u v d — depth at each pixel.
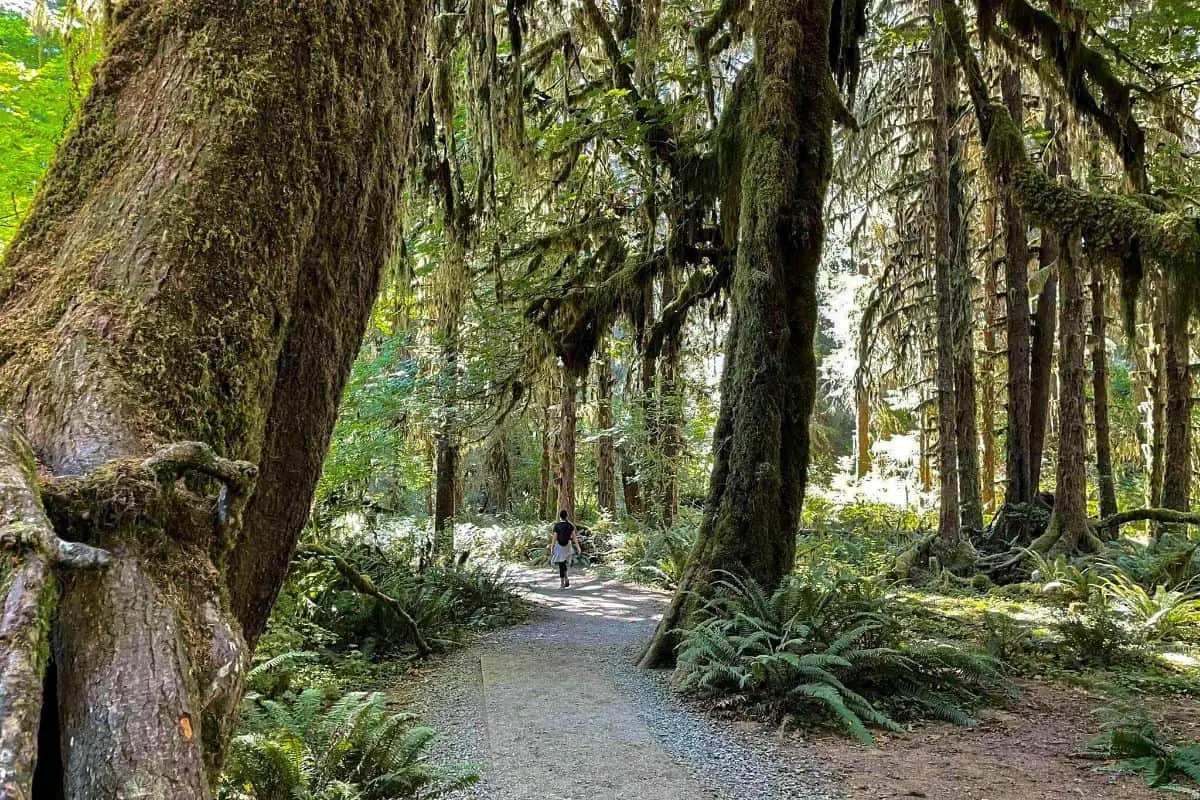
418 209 11.91
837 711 5.86
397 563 11.57
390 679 7.95
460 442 15.14
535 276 14.53
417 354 14.86
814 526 19.62
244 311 1.60
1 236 6.14
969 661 6.89
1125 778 5.14
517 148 10.33
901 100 17.75
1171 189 13.35
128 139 1.67
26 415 1.40
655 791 4.71
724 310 13.88
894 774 5.18
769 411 8.42
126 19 1.80
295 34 1.74
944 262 14.33
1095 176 13.95
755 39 9.33
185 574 1.33
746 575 8.12
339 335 1.91
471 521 23.08
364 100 1.86
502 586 12.66
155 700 1.10
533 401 17.47
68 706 1.09
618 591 14.98
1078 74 11.83
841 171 18.69
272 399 1.77
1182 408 14.82
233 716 1.27
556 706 6.58
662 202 13.02
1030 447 17.34
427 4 2.15
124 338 1.47
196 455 1.36
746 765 5.28
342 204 1.83
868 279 25.55
